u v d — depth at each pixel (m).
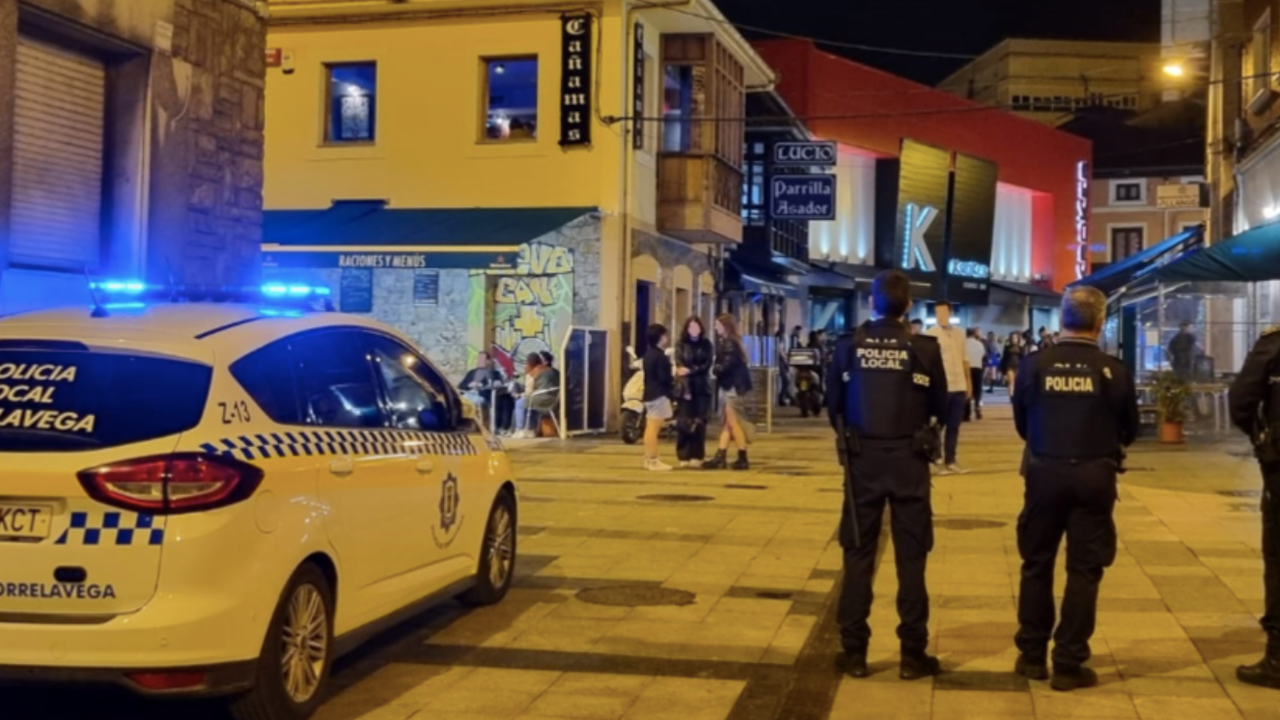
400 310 22.62
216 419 5.39
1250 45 22.67
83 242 12.23
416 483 6.90
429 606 7.26
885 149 40.69
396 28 23.33
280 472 5.56
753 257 31.88
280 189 23.86
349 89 23.84
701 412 16.28
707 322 27.98
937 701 6.23
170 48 12.67
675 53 24.30
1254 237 17.69
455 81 23.09
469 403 8.09
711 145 24.12
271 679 5.44
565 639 7.44
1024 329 48.91
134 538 5.06
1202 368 21.05
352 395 6.58
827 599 8.50
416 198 23.23
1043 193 51.06
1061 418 6.32
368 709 6.11
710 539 10.77
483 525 7.98
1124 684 6.48
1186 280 18.05
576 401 20.69
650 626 7.75
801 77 37.25
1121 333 24.42
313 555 5.80
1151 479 14.67
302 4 23.39
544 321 22.42
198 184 13.16
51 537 5.09
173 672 5.07
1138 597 8.41
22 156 11.39
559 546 10.38
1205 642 7.28
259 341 5.96
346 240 20.75
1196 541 10.48
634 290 22.92
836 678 6.64
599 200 22.39
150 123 12.41
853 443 6.61
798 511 12.38
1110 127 58.09
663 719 5.97
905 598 6.60
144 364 5.50
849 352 6.64
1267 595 6.46
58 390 5.37
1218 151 23.95
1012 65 64.81
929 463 6.66
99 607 5.07
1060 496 6.31
